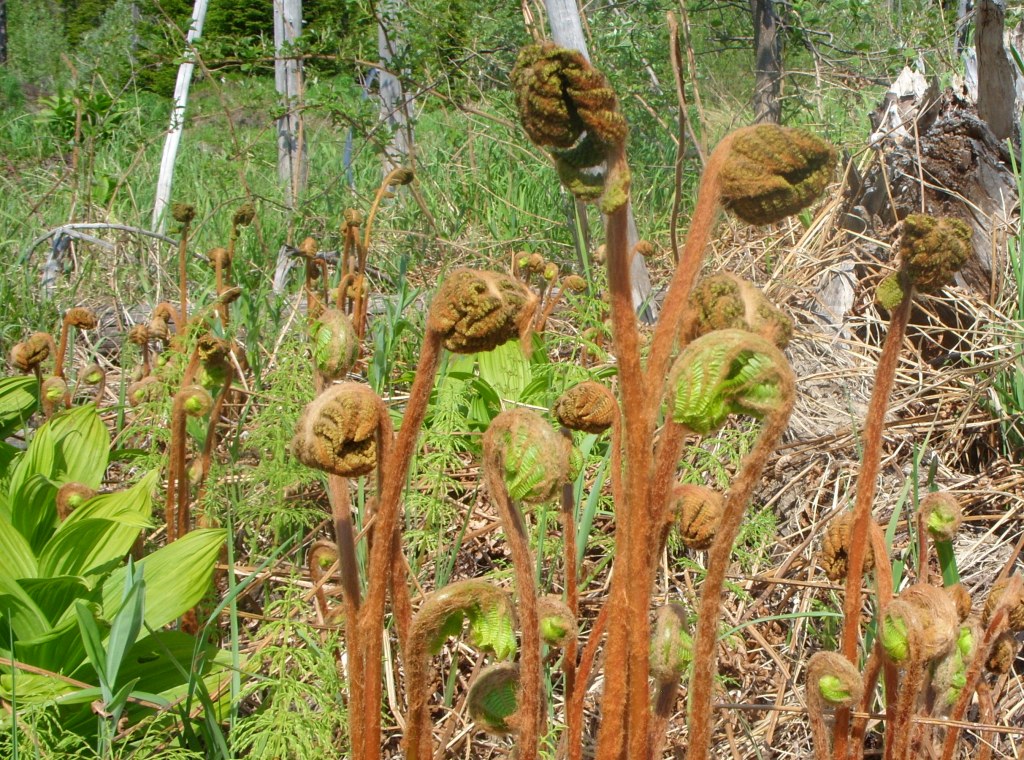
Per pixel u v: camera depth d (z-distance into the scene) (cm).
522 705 133
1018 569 295
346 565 149
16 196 744
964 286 432
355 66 675
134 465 355
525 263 423
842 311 464
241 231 630
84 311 364
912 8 862
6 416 367
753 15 801
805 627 276
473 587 133
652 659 148
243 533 327
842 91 827
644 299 470
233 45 671
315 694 212
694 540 153
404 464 135
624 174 111
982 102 459
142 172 802
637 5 706
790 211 118
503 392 382
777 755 244
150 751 212
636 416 122
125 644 208
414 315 464
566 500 180
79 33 1781
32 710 216
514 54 726
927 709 181
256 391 361
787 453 357
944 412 376
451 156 736
